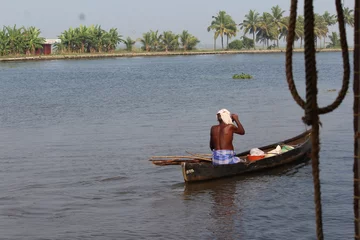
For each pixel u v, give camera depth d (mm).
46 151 18641
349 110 27156
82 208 12172
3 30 113188
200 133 21781
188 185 13945
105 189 13672
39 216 11648
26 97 38969
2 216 11648
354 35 4336
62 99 37062
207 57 131375
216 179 14312
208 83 49625
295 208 11812
